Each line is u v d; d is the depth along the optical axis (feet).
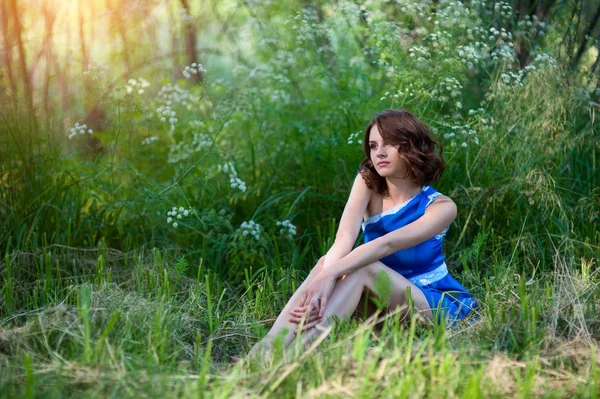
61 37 15.25
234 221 13.92
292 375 7.04
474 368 7.62
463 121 13.78
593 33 15.21
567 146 13.20
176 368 7.79
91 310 9.04
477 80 15.19
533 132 13.17
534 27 15.06
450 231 13.30
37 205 12.80
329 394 6.68
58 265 11.55
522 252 12.65
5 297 10.44
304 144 14.43
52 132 13.62
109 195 13.87
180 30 18.01
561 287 9.87
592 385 6.97
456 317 9.67
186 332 9.75
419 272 10.25
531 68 13.52
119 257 12.50
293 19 15.76
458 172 13.62
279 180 14.34
